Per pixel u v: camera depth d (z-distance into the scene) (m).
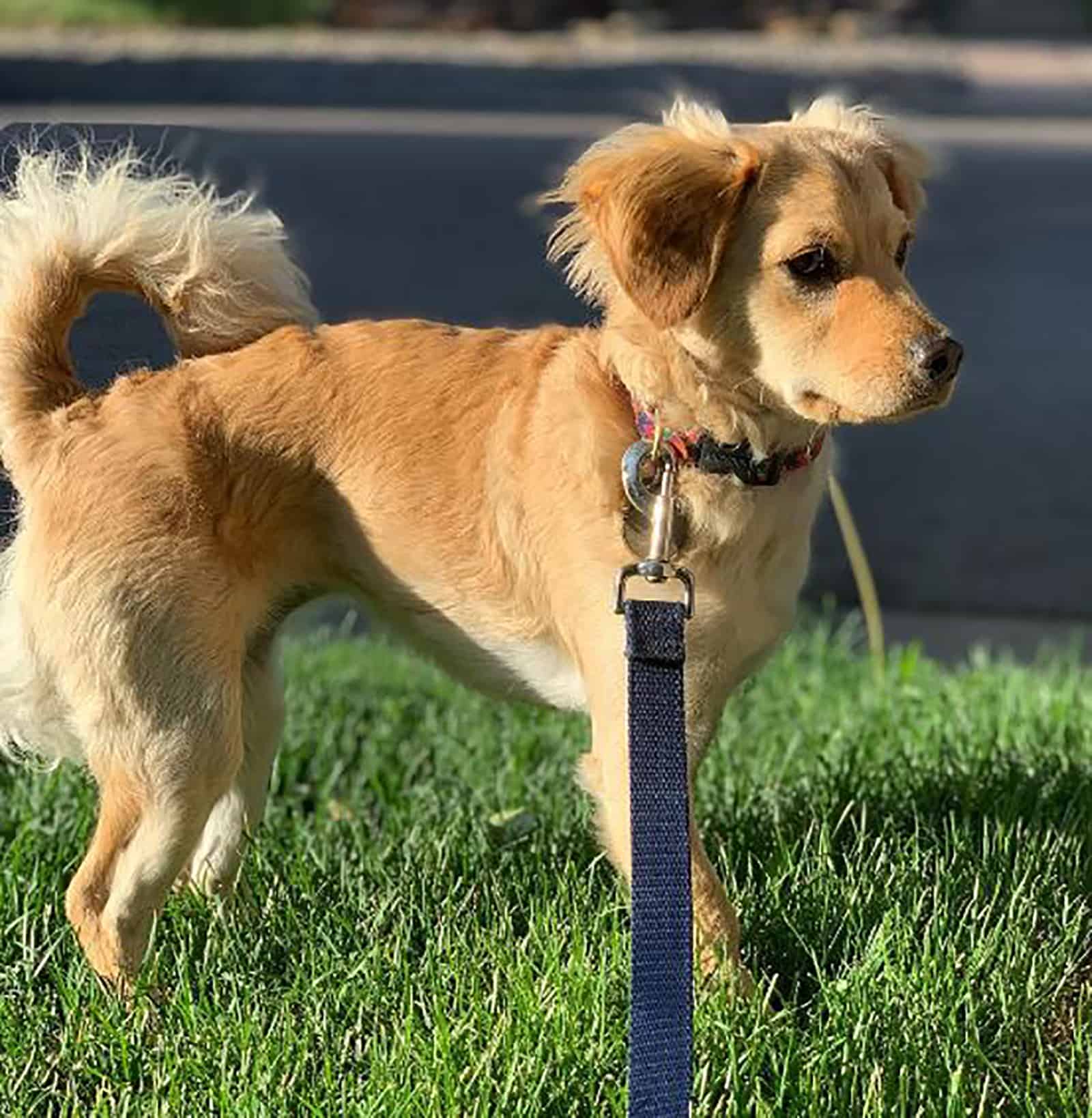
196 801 1.22
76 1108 1.09
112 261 1.24
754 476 1.18
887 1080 1.09
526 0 8.79
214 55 6.38
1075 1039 1.14
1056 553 2.33
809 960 1.21
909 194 1.22
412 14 8.60
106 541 1.20
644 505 1.17
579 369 1.21
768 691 1.74
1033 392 3.11
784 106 6.24
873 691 1.70
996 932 1.18
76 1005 1.17
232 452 1.23
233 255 1.27
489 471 1.23
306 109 6.21
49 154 1.33
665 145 1.17
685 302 1.14
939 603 2.17
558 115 6.27
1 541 1.27
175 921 1.25
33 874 1.29
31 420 1.23
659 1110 0.98
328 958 1.19
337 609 2.18
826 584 2.23
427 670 1.83
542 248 3.93
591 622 1.19
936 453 2.78
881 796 1.39
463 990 1.15
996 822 1.31
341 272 3.67
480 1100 1.05
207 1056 1.11
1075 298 3.74
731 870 1.30
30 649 1.22
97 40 7.25
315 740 1.63
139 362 1.41
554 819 1.41
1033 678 1.75
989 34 9.15
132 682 1.20
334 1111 1.08
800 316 1.14
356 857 1.34
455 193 4.59
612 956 1.17
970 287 3.84
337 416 1.24
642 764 1.05
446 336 1.26
